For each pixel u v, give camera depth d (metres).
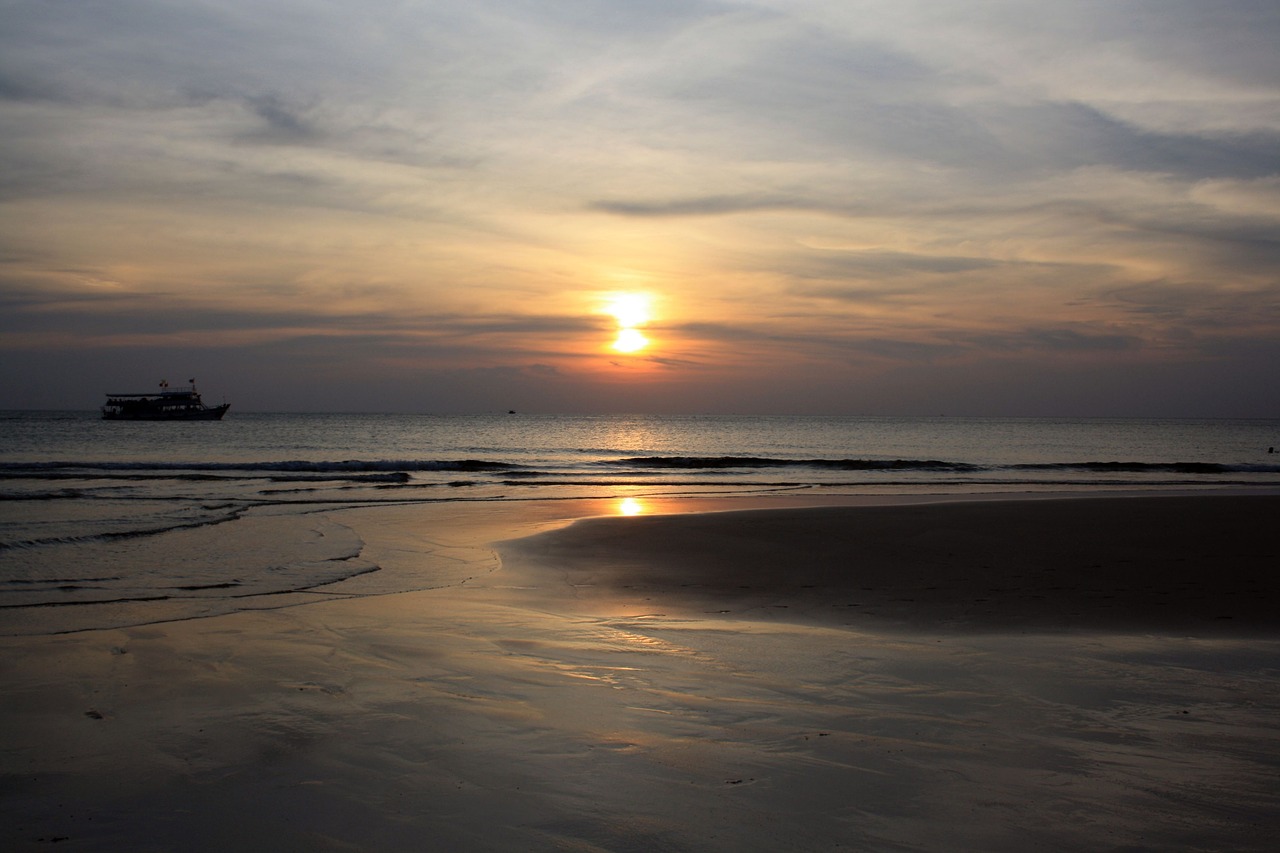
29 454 43.50
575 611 9.00
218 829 3.77
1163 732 5.09
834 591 10.18
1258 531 14.84
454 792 4.14
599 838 3.64
